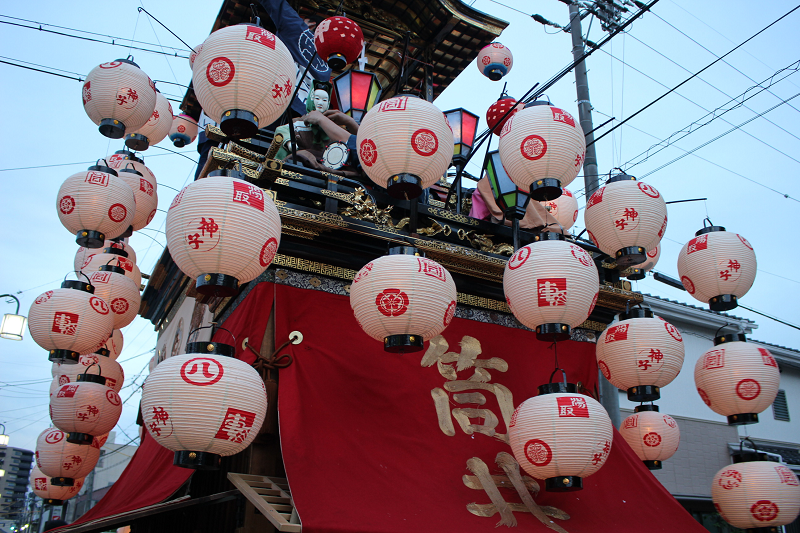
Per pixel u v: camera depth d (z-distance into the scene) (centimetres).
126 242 941
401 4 1072
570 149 616
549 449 527
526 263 579
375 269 535
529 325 591
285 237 657
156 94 745
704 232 726
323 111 866
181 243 483
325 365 618
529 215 825
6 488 5116
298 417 566
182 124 1017
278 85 548
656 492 677
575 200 934
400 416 620
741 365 685
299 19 919
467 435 634
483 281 754
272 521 461
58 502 887
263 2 909
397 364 655
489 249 778
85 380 742
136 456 938
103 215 685
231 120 540
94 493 3056
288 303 640
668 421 759
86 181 686
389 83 1168
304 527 463
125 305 774
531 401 554
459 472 596
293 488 502
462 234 760
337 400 601
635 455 726
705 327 1304
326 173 710
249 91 534
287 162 748
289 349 616
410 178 575
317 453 548
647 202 653
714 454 1225
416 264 532
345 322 657
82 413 702
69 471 795
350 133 806
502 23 1113
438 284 531
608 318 826
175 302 1198
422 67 1133
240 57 532
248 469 590
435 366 675
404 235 695
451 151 598
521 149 620
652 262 832
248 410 463
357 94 834
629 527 618
